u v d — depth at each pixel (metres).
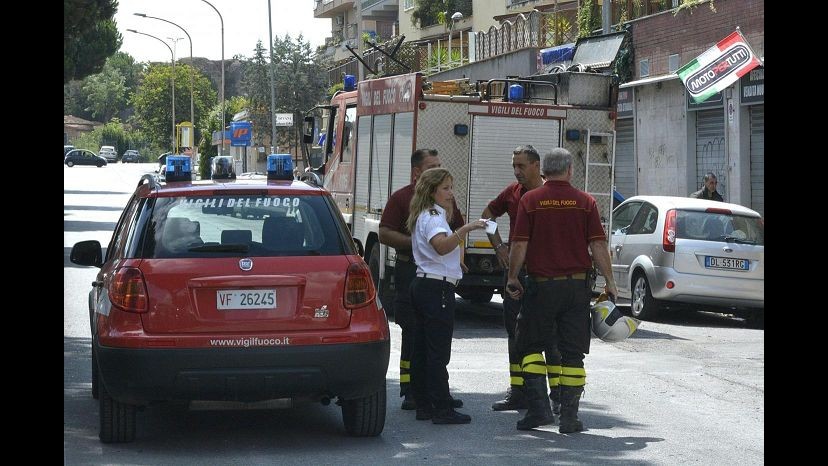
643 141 30.88
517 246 9.39
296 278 8.56
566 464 8.34
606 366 13.09
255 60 72.19
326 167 20.67
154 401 8.45
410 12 67.19
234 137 68.25
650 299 17.72
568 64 34.47
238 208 8.89
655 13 30.36
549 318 9.40
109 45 72.31
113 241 10.15
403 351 10.53
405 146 16.48
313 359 8.46
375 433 9.19
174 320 8.39
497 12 53.81
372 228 17.52
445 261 9.73
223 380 8.35
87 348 14.16
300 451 8.71
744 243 17.36
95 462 8.29
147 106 144.50
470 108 16.30
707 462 8.45
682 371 12.74
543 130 16.58
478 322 17.28
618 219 19.06
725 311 19.25
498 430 9.55
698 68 24.77
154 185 9.22
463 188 16.36
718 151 27.69
